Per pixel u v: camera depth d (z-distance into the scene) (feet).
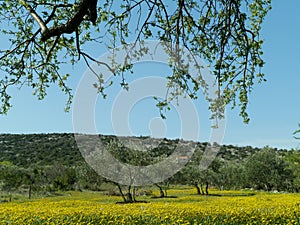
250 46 23.16
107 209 58.23
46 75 27.35
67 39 26.48
